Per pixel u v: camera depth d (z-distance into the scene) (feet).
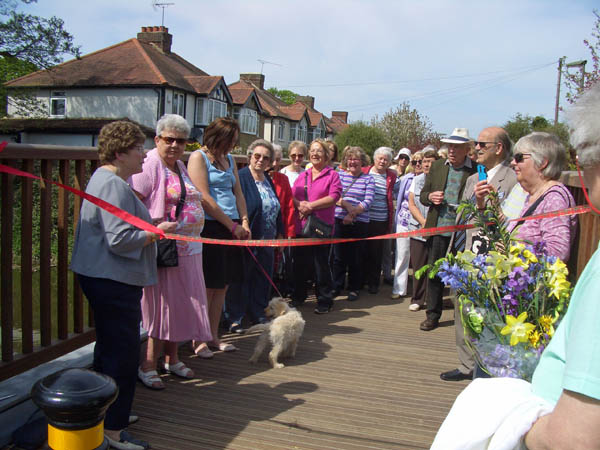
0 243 9.66
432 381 12.85
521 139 10.61
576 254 13.97
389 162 22.66
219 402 11.23
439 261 8.06
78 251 8.95
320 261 19.12
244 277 16.06
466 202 8.89
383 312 19.81
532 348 6.89
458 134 16.38
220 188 14.24
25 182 10.02
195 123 116.06
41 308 10.80
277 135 159.74
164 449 9.21
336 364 13.89
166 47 128.16
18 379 10.05
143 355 13.23
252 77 179.52
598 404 3.65
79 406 4.82
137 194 10.99
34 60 82.28
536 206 10.05
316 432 10.02
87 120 102.37
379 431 10.16
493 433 4.55
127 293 8.94
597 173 4.23
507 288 7.47
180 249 11.55
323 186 19.07
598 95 4.22
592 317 3.76
